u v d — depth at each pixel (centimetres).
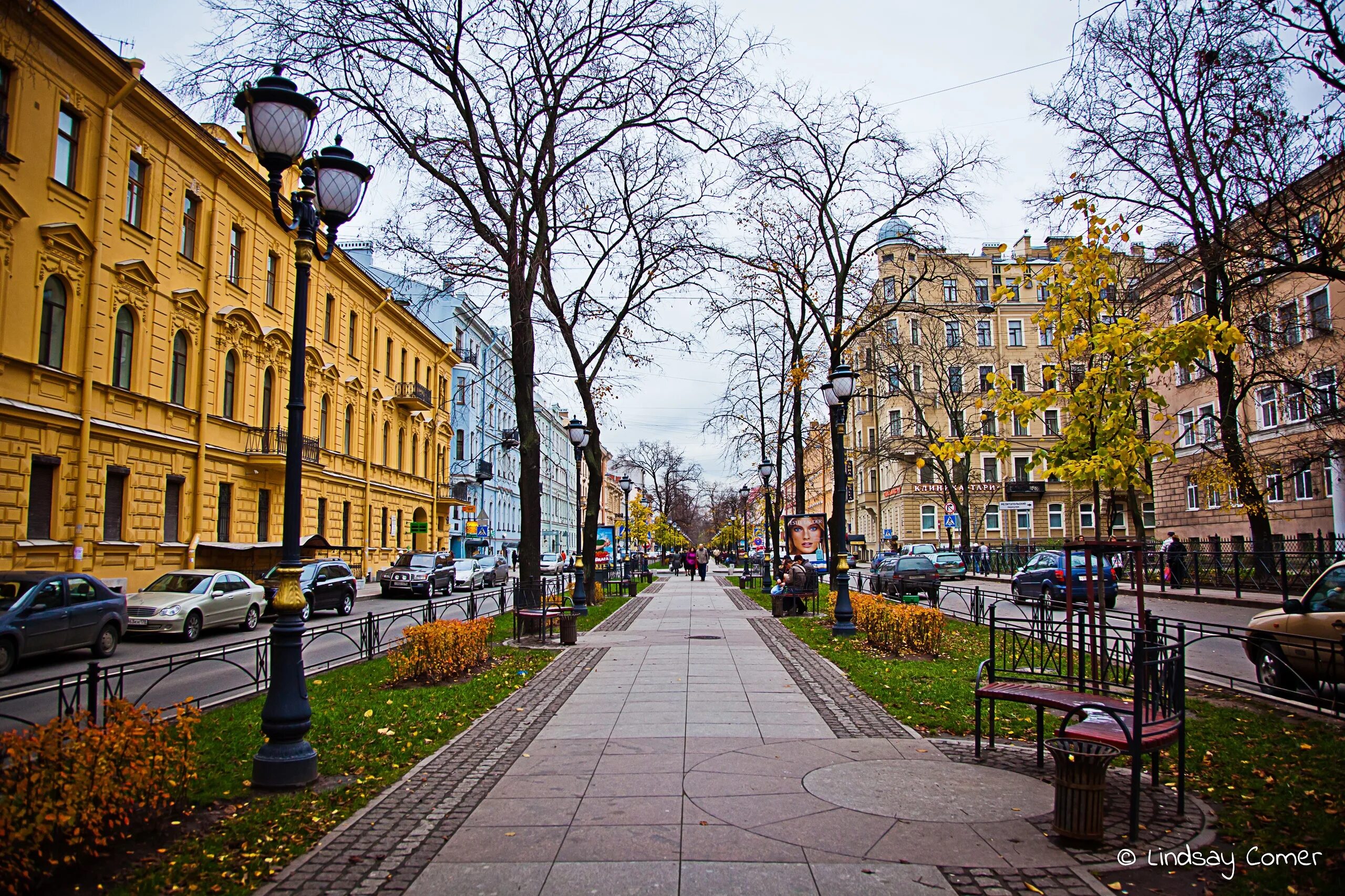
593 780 609
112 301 2155
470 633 1177
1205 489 2709
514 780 611
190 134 2438
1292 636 896
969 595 2823
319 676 1134
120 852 476
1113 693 687
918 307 2281
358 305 3841
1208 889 418
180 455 2459
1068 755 481
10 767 419
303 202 682
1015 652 939
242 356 2805
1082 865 446
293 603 625
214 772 638
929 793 573
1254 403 3222
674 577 5731
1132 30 1434
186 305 2484
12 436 1838
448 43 1527
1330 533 2778
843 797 562
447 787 598
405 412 4506
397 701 935
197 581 1919
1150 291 1897
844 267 2083
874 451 4578
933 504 5997
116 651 1608
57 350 2006
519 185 1661
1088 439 990
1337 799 554
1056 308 1069
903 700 900
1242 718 820
